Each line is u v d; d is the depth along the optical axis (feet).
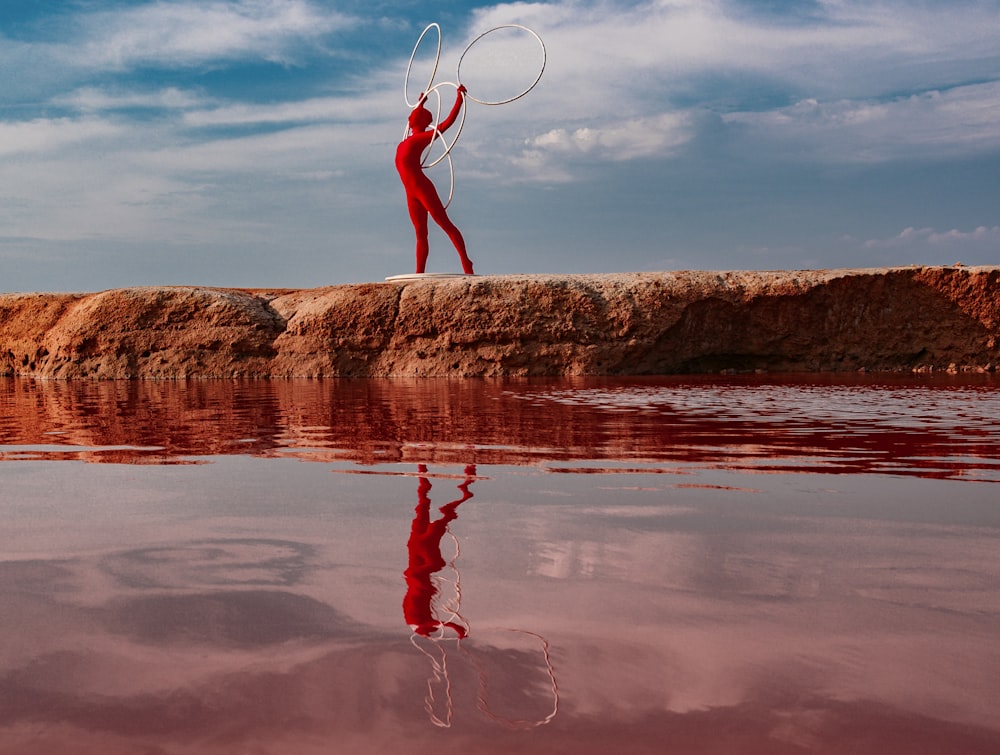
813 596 7.12
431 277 83.87
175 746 4.42
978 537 9.46
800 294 78.54
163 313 78.59
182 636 6.18
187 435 22.06
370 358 77.20
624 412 29.07
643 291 77.20
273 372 76.23
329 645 5.95
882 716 4.74
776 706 4.88
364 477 14.25
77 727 4.66
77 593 7.32
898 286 80.84
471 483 13.52
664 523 10.28
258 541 9.38
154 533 9.84
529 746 4.39
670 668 5.48
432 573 7.96
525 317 75.72
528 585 7.50
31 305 84.94
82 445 19.69
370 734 4.55
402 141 85.51
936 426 23.20
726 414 27.86
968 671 5.42
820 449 17.95
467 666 5.53
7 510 11.36
